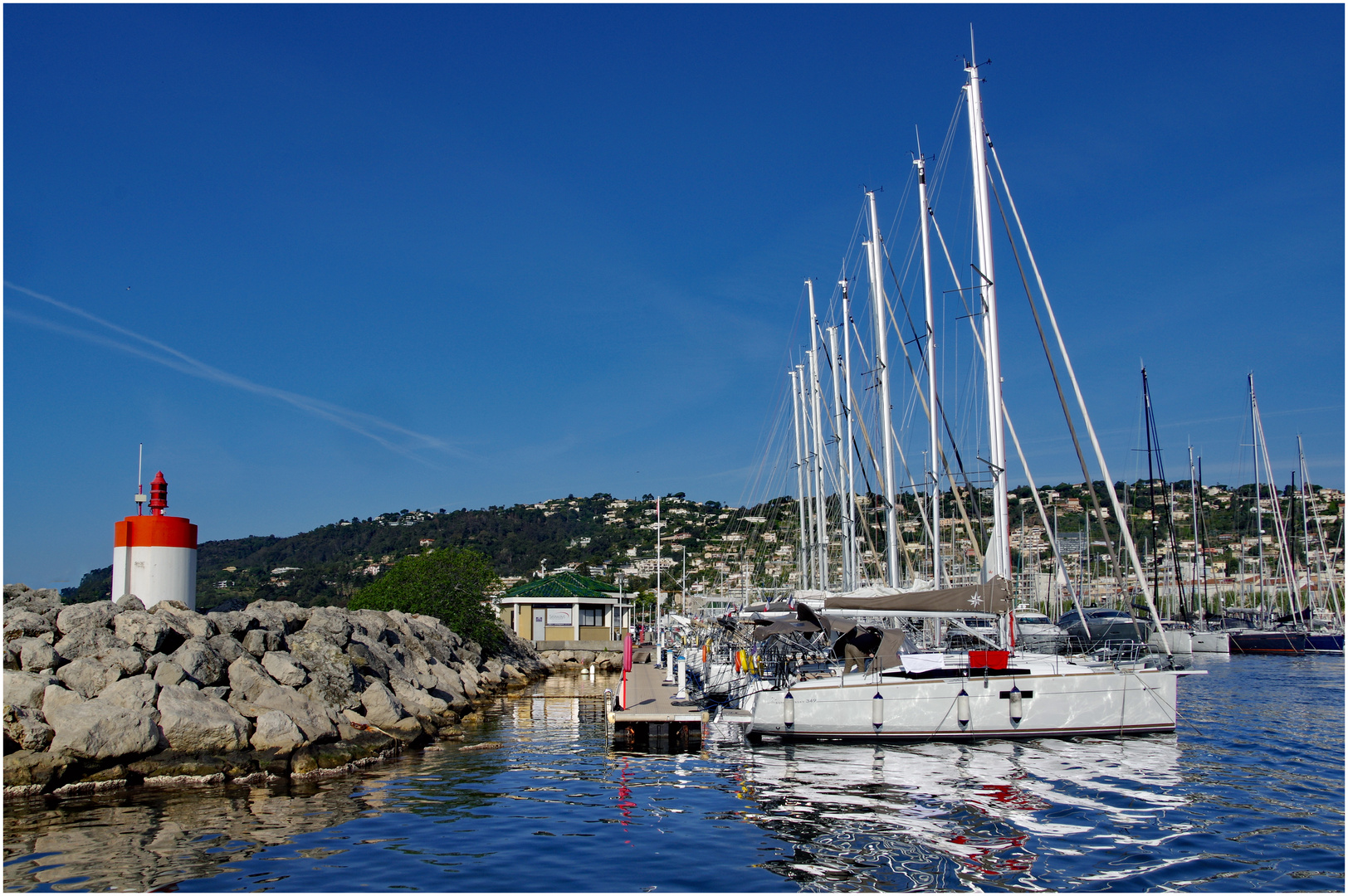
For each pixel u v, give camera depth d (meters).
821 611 21.81
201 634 20.31
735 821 14.23
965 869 11.91
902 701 21.11
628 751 21.03
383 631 31.48
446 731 24.84
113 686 16.84
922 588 25.97
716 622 33.28
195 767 16.34
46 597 21.08
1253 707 28.80
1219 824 14.03
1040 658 22.61
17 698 15.80
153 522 22.91
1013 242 25.33
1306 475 65.69
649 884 11.24
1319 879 11.65
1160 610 65.19
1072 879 11.55
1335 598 61.38
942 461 27.48
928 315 27.48
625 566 126.62
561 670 55.03
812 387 43.81
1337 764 18.67
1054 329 25.00
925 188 28.11
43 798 14.78
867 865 12.03
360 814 14.50
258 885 10.98
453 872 11.59
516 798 15.79
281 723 18.09
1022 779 17.19
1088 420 24.56
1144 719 21.53
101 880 11.04
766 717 21.33
